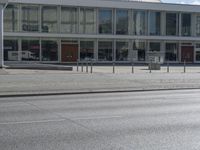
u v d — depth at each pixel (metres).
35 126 10.66
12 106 14.99
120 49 62.72
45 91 20.45
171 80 28.16
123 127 10.60
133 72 36.91
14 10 57.25
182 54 66.94
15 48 57.28
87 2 60.50
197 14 67.94
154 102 16.59
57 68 38.69
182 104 15.87
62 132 9.88
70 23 60.28
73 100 17.36
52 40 59.03
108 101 16.97
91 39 61.12
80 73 33.56
